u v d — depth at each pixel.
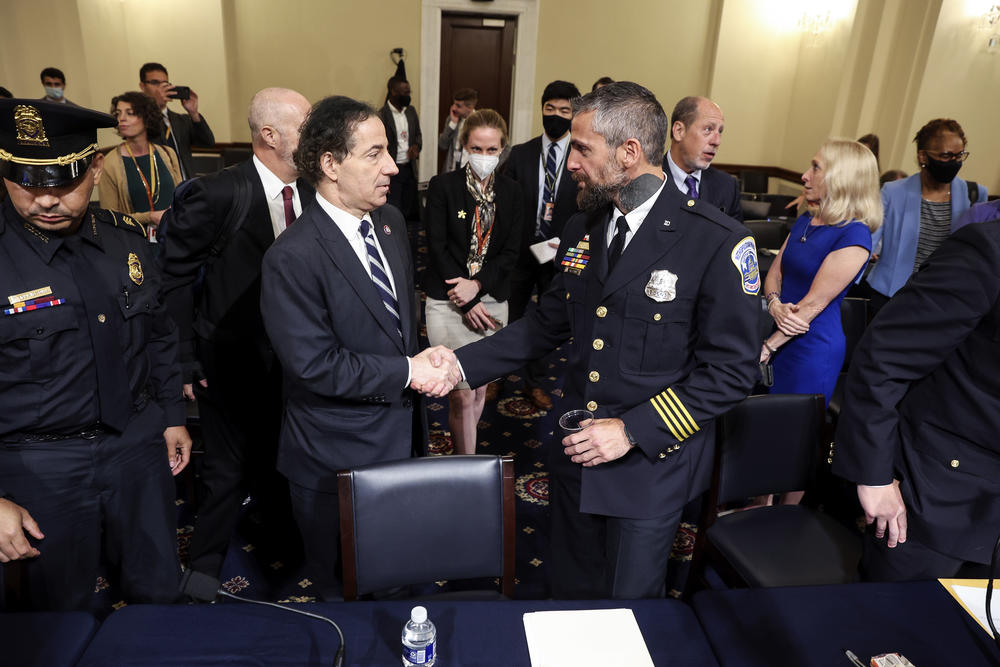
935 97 6.23
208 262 2.12
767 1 7.57
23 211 1.43
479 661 1.19
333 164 1.60
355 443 1.78
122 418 1.64
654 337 1.62
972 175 6.46
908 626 1.25
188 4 7.25
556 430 1.88
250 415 2.24
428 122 8.09
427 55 7.84
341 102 1.59
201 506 2.27
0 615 1.24
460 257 2.80
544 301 1.96
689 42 7.92
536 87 8.02
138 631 1.22
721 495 2.01
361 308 1.71
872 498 1.49
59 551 1.62
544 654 1.20
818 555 1.92
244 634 1.22
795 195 7.72
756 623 1.26
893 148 6.52
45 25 5.79
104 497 1.68
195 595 1.24
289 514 2.51
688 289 1.58
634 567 1.72
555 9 7.75
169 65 7.43
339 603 1.31
